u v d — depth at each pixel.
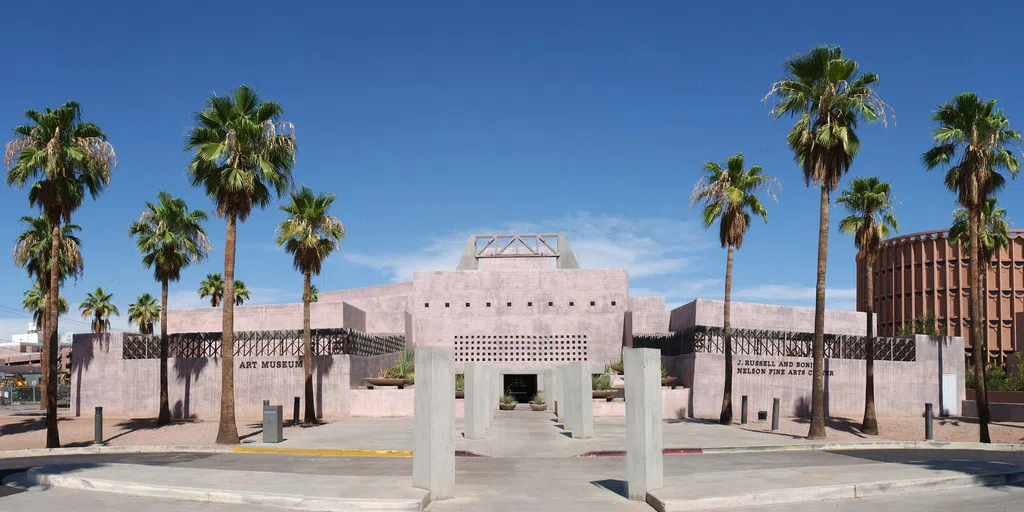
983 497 13.89
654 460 14.17
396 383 43.44
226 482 14.88
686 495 13.30
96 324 65.69
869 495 14.13
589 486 15.95
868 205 35.12
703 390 41.81
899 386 44.88
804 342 45.56
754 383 42.69
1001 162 30.39
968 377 51.06
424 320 55.75
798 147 29.30
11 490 15.33
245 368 43.41
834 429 34.91
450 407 14.48
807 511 12.70
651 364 14.34
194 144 27.92
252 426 35.28
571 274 55.78
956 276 94.56
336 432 31.08
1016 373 51.09
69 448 27.53
